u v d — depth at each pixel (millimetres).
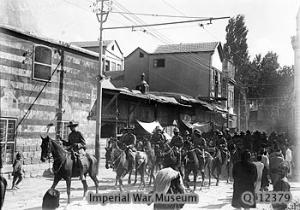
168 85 46531
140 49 47969
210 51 45188
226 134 24281
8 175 17438
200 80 45219
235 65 64625
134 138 17031
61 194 14484
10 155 17797
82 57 22750
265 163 15477
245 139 22234
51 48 20234
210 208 12336
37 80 19375
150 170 19828
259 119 64062
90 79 23531
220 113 49156
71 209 11594
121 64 55656
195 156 16828
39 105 19500
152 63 47375
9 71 17781
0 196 8523
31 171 18891
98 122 21703
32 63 19016
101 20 21688
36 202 12750
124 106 29766
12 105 17891
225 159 19438
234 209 12109
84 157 13328
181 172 16047
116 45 54000
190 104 39000
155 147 17922
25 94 18656
